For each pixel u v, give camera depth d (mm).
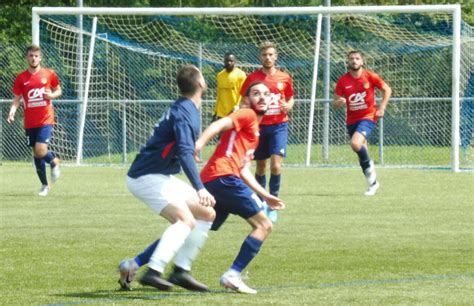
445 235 23703
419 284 16969
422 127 58312
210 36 64125
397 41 55031
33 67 34812
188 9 45219
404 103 58031
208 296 15844
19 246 21969
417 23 59281
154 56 60125
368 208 29906
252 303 15195
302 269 18734
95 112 58000
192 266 19250
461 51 52438
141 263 16234
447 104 59281
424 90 58031
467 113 53188
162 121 15789
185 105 15609
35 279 17578
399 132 58000
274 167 29219
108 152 54594
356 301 15352
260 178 29859
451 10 44438
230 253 20953
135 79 60000
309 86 59281
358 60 33906
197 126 15672
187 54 59500
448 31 58688
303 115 58969
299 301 15352
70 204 31375
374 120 34375
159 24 63375
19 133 59281
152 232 24516
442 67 58188
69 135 57750
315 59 51969
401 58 57781
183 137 15398
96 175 44219
